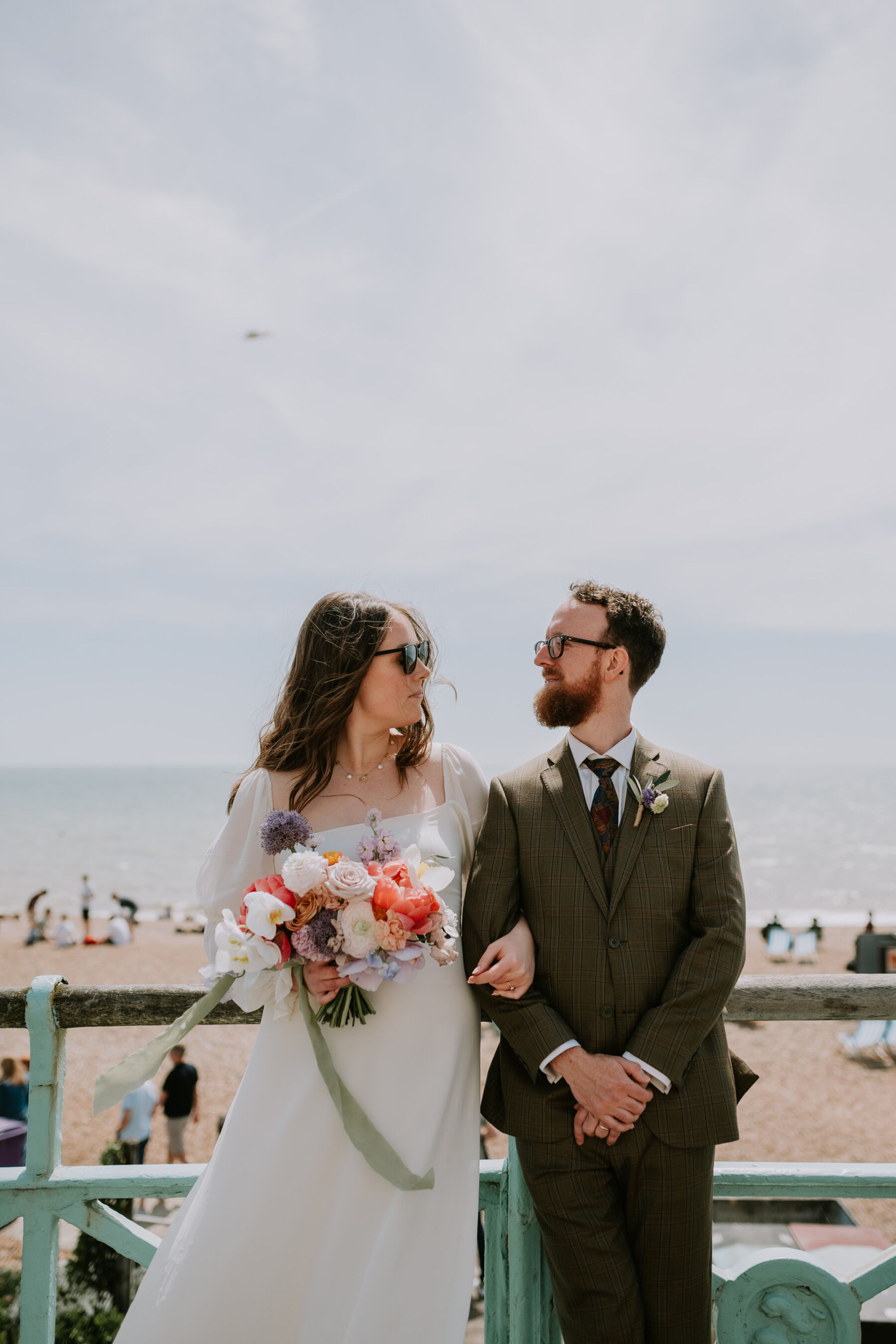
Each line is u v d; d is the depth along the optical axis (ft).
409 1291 5.22
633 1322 5.08
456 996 5.85
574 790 5.95
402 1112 5.49
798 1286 5.73
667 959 5.56
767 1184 5.85
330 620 6.37
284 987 5.39
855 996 5.85
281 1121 5.47
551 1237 5.28
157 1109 35.99
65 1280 16.69
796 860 177.06
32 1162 5.73
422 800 6.34
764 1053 46.03
